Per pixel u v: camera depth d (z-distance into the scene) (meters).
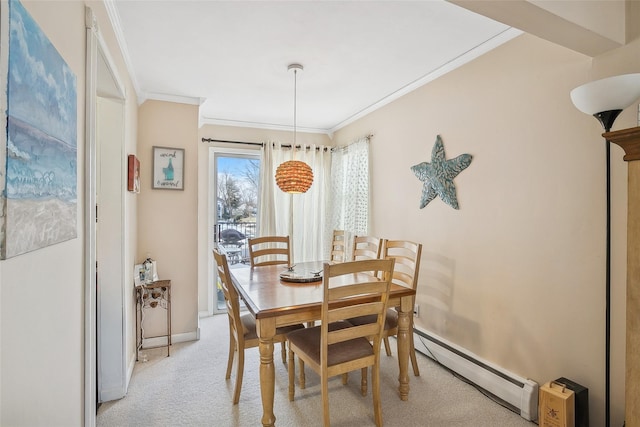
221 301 4.31
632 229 1.25
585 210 1.82
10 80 0.72
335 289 1.80
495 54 2.33
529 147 2.11
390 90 3.24
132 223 2.77
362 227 3.86
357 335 1.90
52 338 1.04
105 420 2.04
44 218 0.92
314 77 2.90
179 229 3.31
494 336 2.35
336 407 2.16
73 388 1.26
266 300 2.03
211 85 3.05
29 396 0.89
